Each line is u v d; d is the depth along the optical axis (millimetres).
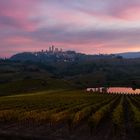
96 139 35406
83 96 136750
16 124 47688
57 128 43312
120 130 40281
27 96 137875
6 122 50125
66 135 37750
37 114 52844
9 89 185000
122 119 51188
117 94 167625
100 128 43156
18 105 81188
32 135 36156
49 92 178500
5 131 39500
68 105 81125
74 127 44062
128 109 74312
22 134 36281
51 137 35781
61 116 50531
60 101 99938
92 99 114188
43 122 49688
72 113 57469
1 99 115750
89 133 39188
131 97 134875
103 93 175125
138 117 45844
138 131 39938
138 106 84188
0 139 33438
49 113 54094
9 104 86438
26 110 64562
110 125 45781
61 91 190750
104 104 88000
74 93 167625
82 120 51594
